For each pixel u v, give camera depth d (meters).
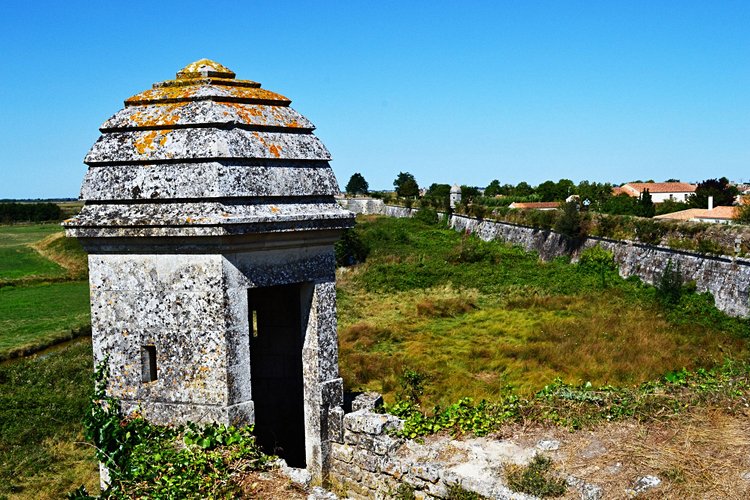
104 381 6.02
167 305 5.80
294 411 7.89
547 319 23.47
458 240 49.22
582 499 5.68
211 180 5.52
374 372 17.45
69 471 11.73
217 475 5.46
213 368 5.71
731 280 23.12
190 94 5.86
